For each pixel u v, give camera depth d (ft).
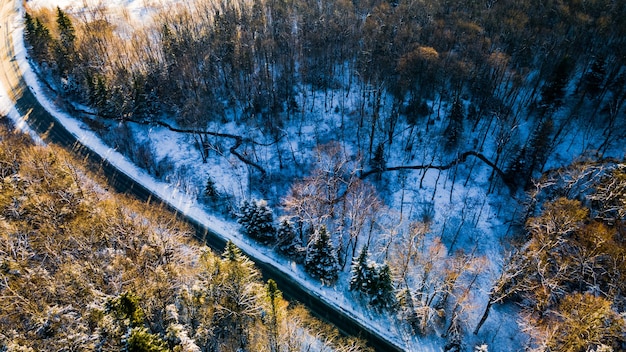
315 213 201.98
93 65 302.66
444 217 220.43
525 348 158.30
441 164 242.78
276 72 298.15
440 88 276.82
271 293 124.88
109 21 365.61
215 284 126.62
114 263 142.00
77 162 248.73
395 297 179.63
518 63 271.90
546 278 157.79
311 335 163.73
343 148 252.62
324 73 288.71
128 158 265.54
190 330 124.16
